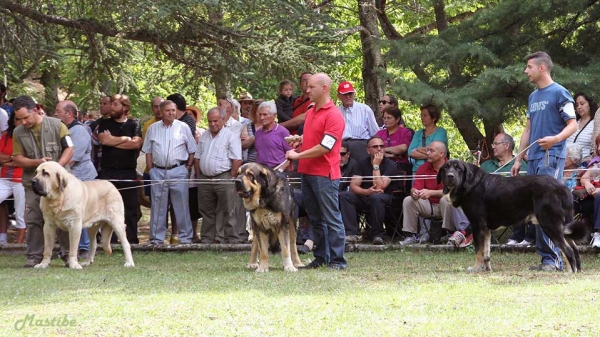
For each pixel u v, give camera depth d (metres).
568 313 5.71
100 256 10.59
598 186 9.80
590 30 12.62
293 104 12.45
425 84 11.96
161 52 13.39
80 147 10.87
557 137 7.96
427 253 10.13
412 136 11.75
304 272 8.35
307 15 11.73
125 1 11.54
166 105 11.55
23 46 12.37
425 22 18.88
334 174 8.52
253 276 8.07
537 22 12.52
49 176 8.88
